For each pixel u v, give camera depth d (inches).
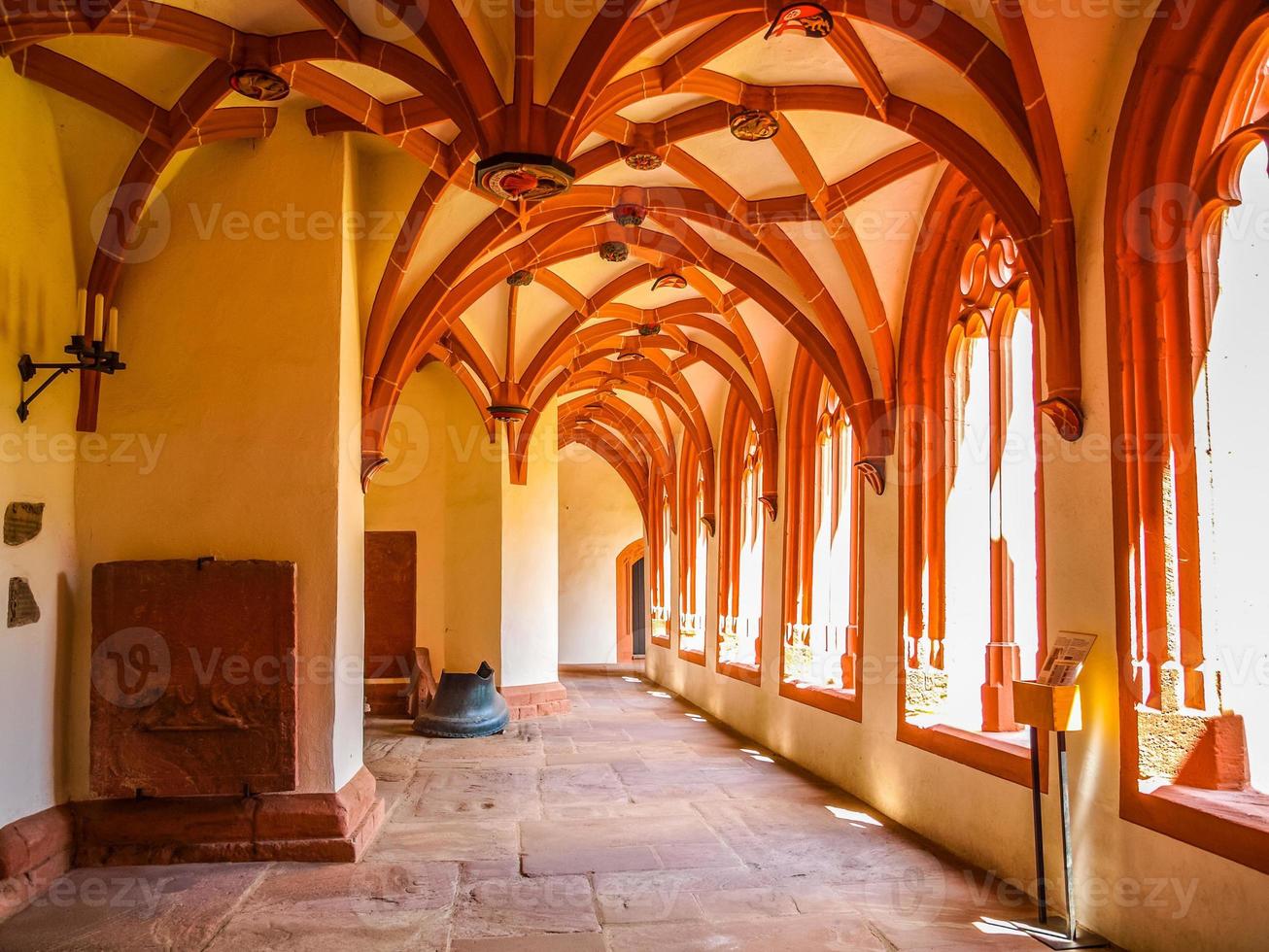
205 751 217.9
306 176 239.8
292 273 237.6
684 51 204.5
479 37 175.2
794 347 385.7
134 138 217.3
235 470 231.5
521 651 478.0
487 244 277.4
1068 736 184.9
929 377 271.1
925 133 210.8
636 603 892.6
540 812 273.6
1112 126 171.5
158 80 208.1
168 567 220.2
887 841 243.8
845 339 293.4
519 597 476.1
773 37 206.2
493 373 432.1
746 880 209.3
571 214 309.6
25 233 200.2
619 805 283.1
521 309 421.1
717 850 234.1
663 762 357.7
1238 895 139.2
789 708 367.9
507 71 177.8
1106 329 174.6
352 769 250.5
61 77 200.7
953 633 260.8
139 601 218.4
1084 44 170.9
